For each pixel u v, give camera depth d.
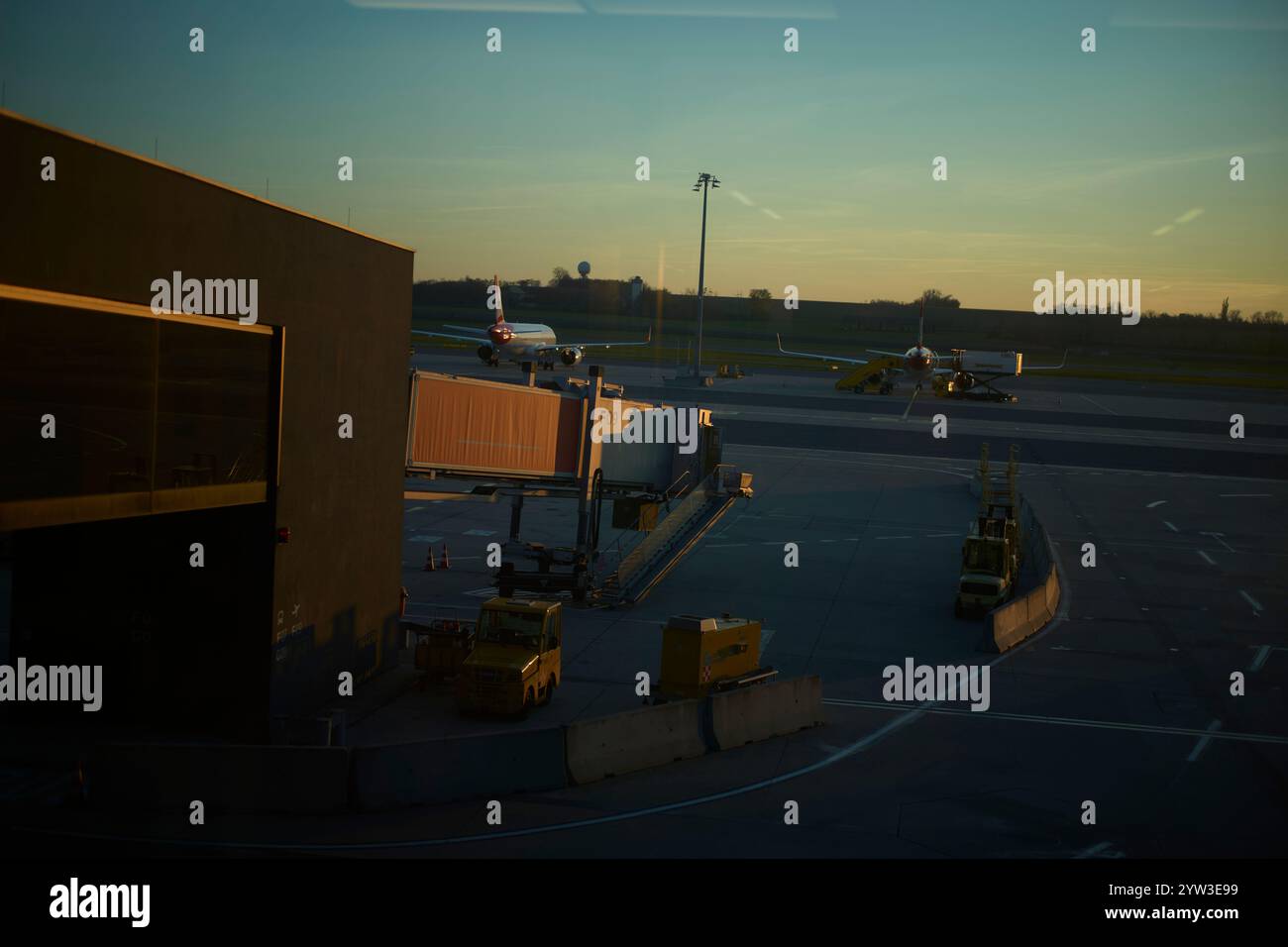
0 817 21.30
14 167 18.47
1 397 18.53
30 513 19.34
